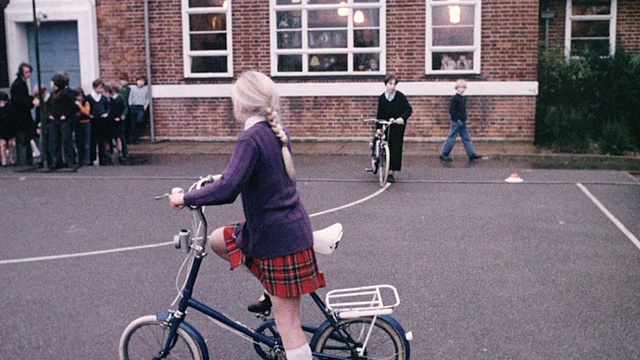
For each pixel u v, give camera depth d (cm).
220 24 1942
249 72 412
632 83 1741
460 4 1833
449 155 1652
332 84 1894
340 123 1905
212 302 661
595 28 2017
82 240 904
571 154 1628
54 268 779
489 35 1828
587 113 1745
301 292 410
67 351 554
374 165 1346
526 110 1831
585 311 628
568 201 1123
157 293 689
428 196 1171
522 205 1095
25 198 1179
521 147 1758
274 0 1902
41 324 611
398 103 1293
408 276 738
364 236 913
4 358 541
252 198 408
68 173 1438
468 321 605
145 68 1981
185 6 1939
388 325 447
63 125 1494
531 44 1817
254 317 622
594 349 545
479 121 1853
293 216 410
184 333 450
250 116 409
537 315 619
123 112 1636
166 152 1762
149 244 880
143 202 1138
